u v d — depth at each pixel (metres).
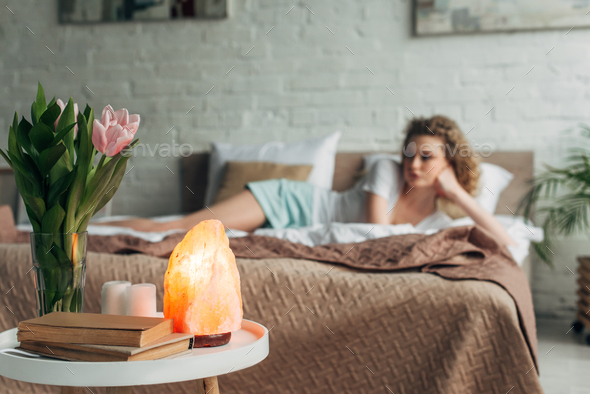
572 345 2.31
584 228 2.74
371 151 2.94
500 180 2.63
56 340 0.77
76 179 0.92
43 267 0.91
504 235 2.17
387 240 1.55
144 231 2.23
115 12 3.21
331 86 3.05
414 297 1.19
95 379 0.72
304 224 2.48
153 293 0.98
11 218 1.78
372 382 1.19
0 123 3.32
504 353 1.14
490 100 2.85
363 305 1.20
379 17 2.98
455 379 1.13
